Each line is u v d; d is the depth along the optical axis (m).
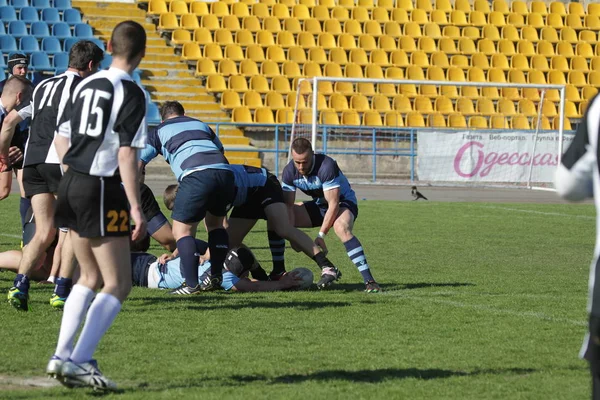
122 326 20.06
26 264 21.38
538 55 94.19
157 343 18.30
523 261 34.38
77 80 22.00
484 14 98.50
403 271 30.95
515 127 87.00
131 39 14.74
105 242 14.45
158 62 85.00
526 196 69.50
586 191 10.39
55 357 14.12
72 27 85.00
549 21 99.81
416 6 98.38
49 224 21.48
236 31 89.06
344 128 80.75
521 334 19.89
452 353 17.77
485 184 74.94
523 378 15.73
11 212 48.06
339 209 26.64
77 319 14.40
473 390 14.81
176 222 24.53
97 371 14.14
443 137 74.31
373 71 88.25
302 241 26.20
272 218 26.23
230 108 81.06
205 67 84.56
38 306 22.34
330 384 15.11
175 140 24.98
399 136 82.88
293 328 20.14
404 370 16.25
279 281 26.03
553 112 90.12
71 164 14.53
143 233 14.58
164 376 15.60
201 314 21.72
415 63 91.38
